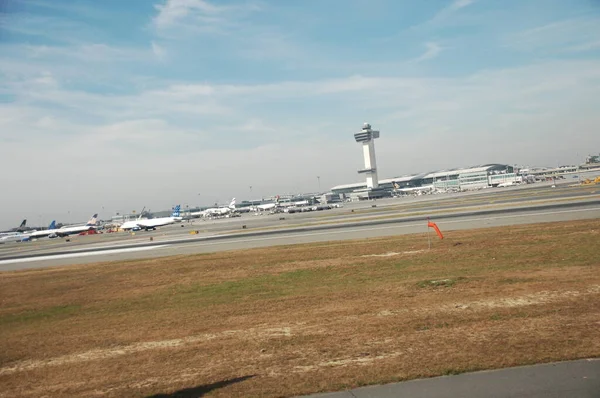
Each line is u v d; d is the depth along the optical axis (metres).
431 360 11.60
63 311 25.27
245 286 27.36
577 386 9.26
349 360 12.31
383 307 18.33
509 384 9.66
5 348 17.86
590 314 14.43
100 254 62.25
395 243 40.91
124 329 19.17
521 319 14.57
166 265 41.56
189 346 15.48
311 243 49.06
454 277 23.25
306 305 20.36
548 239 33.28
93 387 12.28
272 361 12.93
